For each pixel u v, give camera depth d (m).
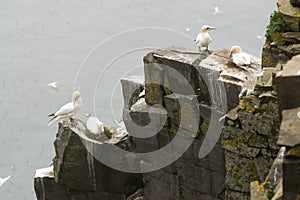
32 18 70.12
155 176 18.48
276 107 13.81
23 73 54.97
